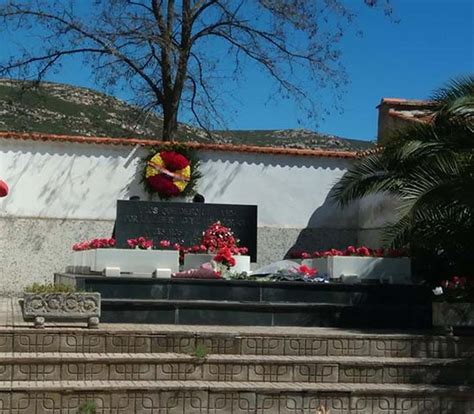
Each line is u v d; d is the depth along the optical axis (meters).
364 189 15.41
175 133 26.52
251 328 11.27
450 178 12.03
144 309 11.53
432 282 13.74
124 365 9.50
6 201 18.28
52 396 8.84
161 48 25.83
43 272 18.33
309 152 19.70
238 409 9.32
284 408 9.41
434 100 13.46
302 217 19.61
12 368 9.22
